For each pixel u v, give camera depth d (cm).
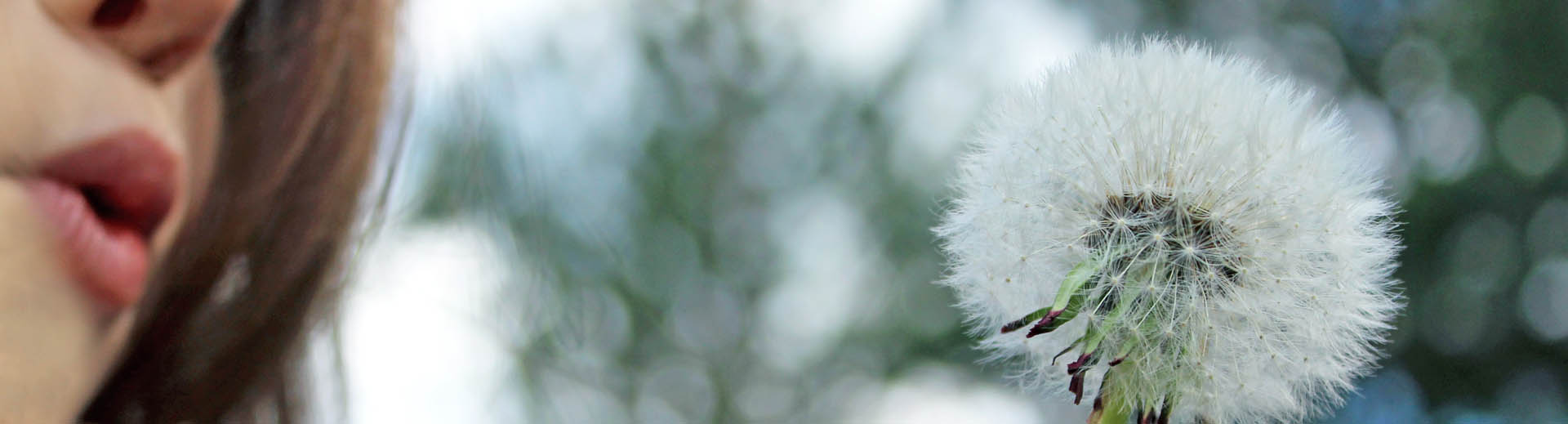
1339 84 141
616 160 121
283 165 39
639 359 113
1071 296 37
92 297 34
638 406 112
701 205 125
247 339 40
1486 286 137
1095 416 37
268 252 40
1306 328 38
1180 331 38
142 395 40
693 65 131
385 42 40
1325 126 39
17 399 34
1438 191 137
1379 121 143
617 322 110
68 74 34
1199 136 38
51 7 34
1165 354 38
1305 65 142
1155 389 37
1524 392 138
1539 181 137
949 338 117
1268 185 38
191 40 35
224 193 39
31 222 34
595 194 115
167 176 35
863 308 123
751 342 123
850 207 127
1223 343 38
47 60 34
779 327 125
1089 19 127
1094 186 38
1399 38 142
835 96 129
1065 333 38
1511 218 138
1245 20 138
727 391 120
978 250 39
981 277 39
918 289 122
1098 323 37
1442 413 137
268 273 40
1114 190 38
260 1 38
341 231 40
